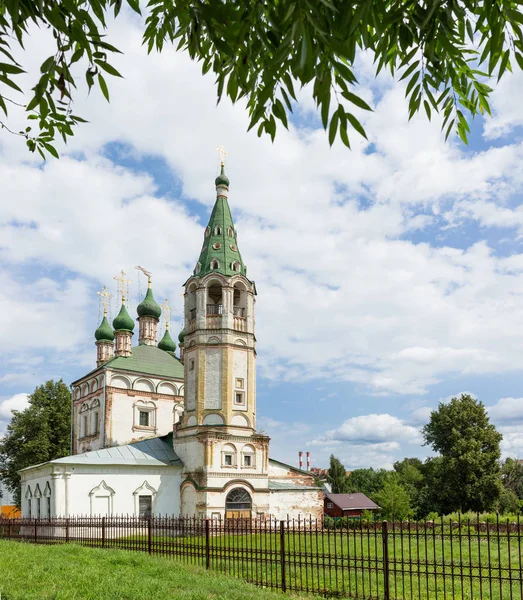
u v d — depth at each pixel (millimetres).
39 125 7348
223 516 40781
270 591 14734
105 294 64562
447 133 7391
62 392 63750
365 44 4867
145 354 57656
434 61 6285
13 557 17750
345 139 4941
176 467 43250
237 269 45875
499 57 6250
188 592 13039
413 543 28281
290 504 46250
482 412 62094
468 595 15539
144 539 22500
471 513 41781
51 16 5031
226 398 42938
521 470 72625
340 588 16078
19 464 59562
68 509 38438
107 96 6070
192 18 5461
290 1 4605
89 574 14625
